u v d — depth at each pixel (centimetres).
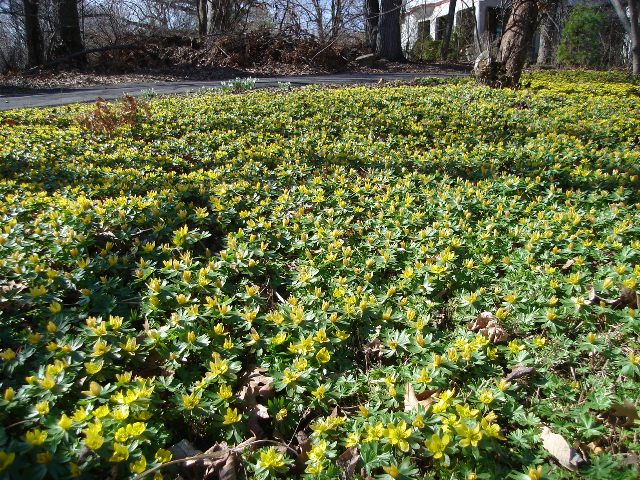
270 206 468
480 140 706
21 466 195
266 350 294
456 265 372
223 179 534
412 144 698
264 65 2034
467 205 456
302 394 265
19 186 496
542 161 577
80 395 247
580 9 2400
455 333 304
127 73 1916
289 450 239
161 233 399
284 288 371
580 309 302
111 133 732
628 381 254
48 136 691
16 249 352
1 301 303
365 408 244
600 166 574
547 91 1114
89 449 205
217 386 264
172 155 641
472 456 217
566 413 238
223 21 2375
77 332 295
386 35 2352
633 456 212
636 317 289
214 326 298
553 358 277
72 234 366
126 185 496
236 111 859
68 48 2094
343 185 513
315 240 399
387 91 1094
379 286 356
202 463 225
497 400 246
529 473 204
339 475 214
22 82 1705
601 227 414
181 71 1922
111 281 331
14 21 2519
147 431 218
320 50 2061
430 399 247
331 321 300
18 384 250
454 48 2788
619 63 2411
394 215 445
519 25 1151
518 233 406
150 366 281
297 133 763
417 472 208
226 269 355
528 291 335
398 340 287
